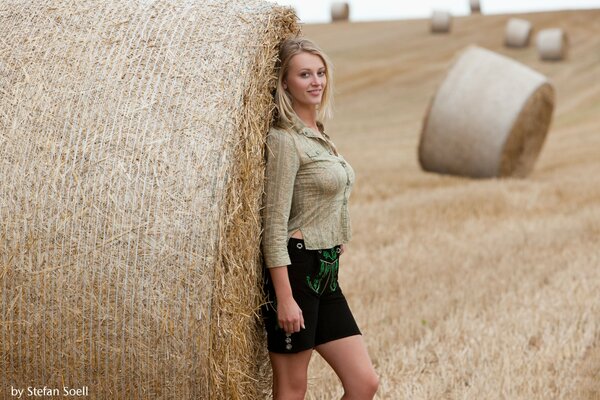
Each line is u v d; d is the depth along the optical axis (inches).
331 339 138.3
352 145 725.9
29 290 130.6
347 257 287.4
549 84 528.4
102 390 132.5
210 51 133.3
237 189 130.0
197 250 127.0
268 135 134.6
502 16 1692.9
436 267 277.6
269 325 137.9
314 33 1627.7
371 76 1193.4
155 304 128.0
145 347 129.4
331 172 134.1
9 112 134.0
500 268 277.7
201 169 127.8
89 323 129.6
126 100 131.6
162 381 130.7
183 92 131.0
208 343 128.9
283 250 131.6
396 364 193.6
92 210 128.6
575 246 312.8
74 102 132.7
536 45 1400.1
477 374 185.0
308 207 135.0
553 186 463.5
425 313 227.3
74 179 129.6
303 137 135.0
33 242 130.0
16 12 142.0
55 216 129.6
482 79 517.0
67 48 136.7
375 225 344.8
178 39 134.7
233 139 129.0
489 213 381.1
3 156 132.0
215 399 132.4
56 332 131.0
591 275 269.0
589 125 864.3
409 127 854.5
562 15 1646.2
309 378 173.9
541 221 360.2
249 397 145.5
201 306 127.7
